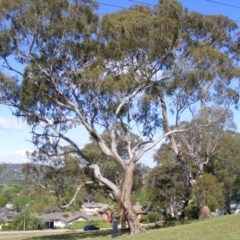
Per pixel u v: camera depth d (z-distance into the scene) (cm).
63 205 3491
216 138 4753
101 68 2822
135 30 2798
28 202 10275
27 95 3012
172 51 2970
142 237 2345
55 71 2948
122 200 3072
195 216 4862
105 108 3005
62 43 2861
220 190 4131
